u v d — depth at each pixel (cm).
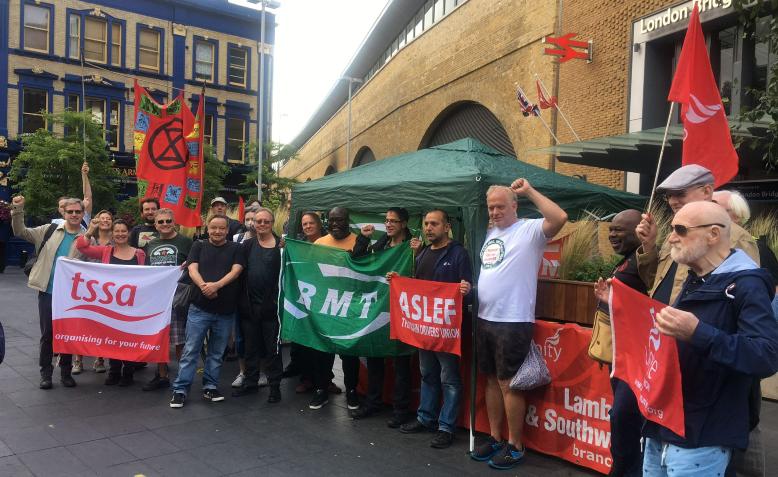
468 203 489
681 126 874
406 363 535
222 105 3005
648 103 1105
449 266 488
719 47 1020
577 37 1291
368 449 477
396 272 531
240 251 598
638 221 386
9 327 972
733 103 982
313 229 633
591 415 434
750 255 306
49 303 619
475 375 479
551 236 438
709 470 240
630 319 280
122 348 609
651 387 257
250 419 545
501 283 447
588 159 1046
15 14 2512
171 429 510
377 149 2781
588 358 435
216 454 457
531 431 476
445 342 477
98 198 2319
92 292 608
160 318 613
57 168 2188
